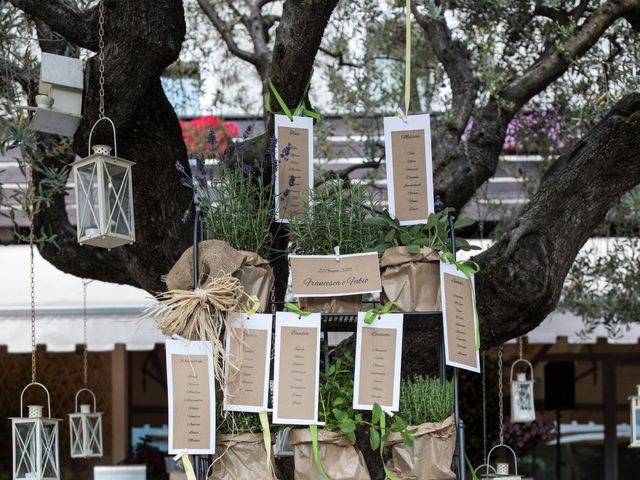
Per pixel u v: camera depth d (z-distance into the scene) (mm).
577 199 3086
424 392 2402
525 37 4473
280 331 2371
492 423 6340
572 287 4578
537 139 4828
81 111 2871
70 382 6906
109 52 2773
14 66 3473
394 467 2389
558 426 6164
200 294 2328
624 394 6871
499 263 3025
